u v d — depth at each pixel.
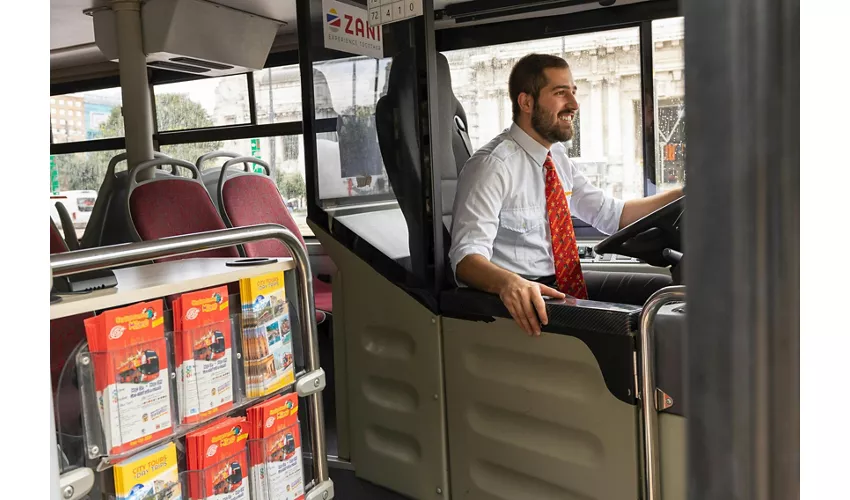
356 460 2.38
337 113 2.24
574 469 1.80
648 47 2.83
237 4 3.59
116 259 1.33
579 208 2.75
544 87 2.22
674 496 1.59
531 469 1.90
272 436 1.68
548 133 2.25
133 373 1.37
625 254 2.11
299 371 1.89
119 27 3.55
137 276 1.60
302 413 2.00
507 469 1.97
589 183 2.74
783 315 0.40
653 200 2.66
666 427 1.59
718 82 0.39
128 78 3.58
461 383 2.06
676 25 2.78
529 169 2.28
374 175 2.18
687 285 0.42
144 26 3.55
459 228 2.17
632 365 1.64
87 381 1.33
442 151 2.51
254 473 1.66
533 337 1.85
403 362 2.20
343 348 2.37
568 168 2.65
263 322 1.68
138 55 3.58
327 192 2.32
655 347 1.58
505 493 1.98
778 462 0.41
